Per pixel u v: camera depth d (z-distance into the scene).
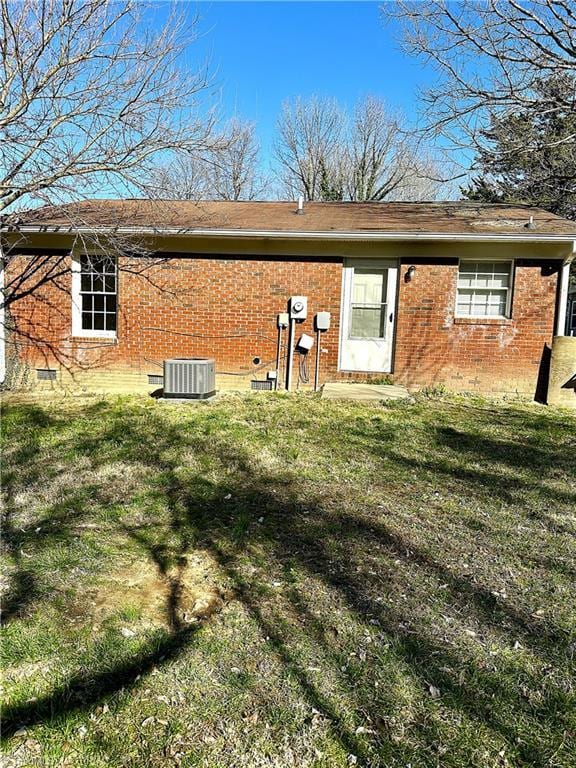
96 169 7.94
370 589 2.93
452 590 2.93
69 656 2.32
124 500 4.16
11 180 7.81
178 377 8.24
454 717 2.02
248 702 2.09
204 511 3.97
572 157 14.48
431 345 9.18
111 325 9.70
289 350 9.38
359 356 9.43
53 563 3.15
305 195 28.44
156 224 8.94
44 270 9.40
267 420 6.94
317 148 27.64
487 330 9.05
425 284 9.08
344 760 1.83
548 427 6.93
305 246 9.13
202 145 8.74
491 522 3.86
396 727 1.97
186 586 2.95
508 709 2.06
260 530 3.65
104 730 1.94
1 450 5.48
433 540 3.55
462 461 5.36
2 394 8.93
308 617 2.66
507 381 9.09
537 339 8.95
